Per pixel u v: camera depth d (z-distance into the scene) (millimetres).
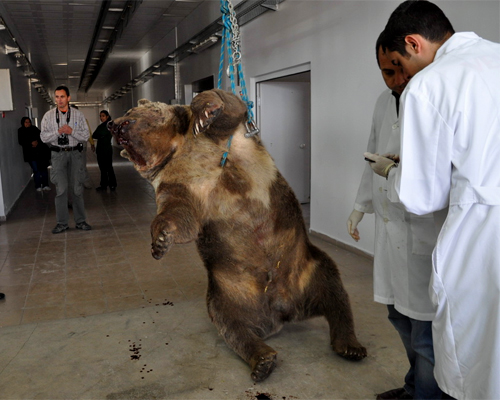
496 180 1736
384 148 2551
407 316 2396
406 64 2090
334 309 3232
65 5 11648
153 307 4219
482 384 1771
